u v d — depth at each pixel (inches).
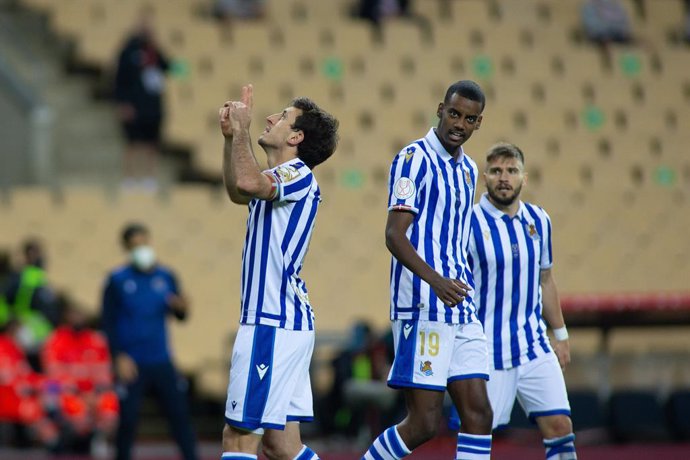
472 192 838.5
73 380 1636.3
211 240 2052.2
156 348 1268.5
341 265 2100.1
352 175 2260.1
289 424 780.0
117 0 2442.2
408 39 2519.7
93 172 2263.8
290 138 778.8
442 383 811.4
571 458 922.1
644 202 2358.5
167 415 1277.1
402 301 818.2
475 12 2642.7
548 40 2650.1
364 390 1637.6
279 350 738.8
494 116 2474.2
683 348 1777.8
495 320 924.6
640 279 2283.5
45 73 2338.8
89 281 1967.3
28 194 2022.6
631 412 1696.6
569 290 2228.1
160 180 2250.2
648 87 2635.3
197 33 2411.4
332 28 2492.6
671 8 2856.8
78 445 1647.4
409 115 2401.6
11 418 1606.8
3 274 1991.9
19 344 1652.3
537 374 923.4
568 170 2456.9
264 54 2418.8
